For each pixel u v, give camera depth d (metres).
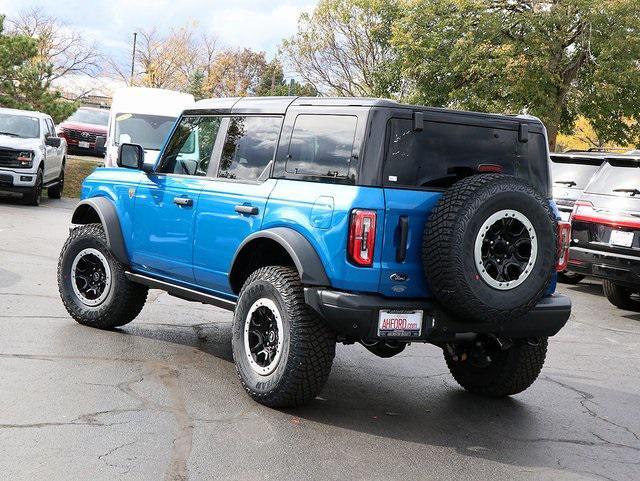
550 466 4.94
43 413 5.02
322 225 5.25
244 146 6.14
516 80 29.59
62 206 19.06
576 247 11.56
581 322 10.52
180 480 4.20
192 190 6.42
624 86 29.62
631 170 11.39
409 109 5.30
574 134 37.34
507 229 5.09
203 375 6.21
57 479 4.07
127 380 5.88
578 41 29.72
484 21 30.25
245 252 5.85
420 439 5.24
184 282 6.66
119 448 4.56
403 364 7.30
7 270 9.93
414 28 32.25
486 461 4.93
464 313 5.08
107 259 7.30
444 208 5.03
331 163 5.38
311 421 5.38
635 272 10.86
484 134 5.57
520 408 6.21
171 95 18.08
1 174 17.55
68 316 7.82
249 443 4.84
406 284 5.20
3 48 25.92
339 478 4.44
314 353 5.31
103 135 30.14
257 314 5.65
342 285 5.14
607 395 6.85
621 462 5.12
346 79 43.62
